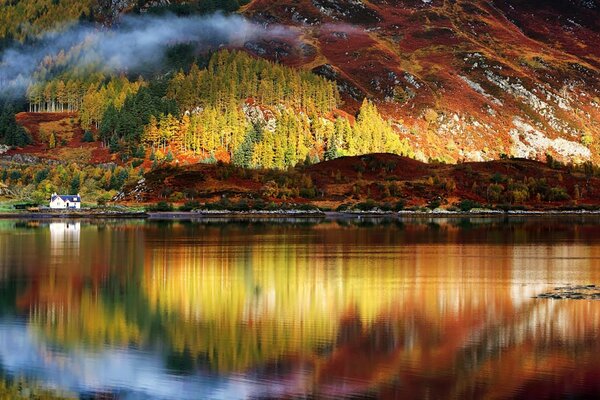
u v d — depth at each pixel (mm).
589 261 96625
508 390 41906
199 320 58688
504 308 63438
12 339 52969
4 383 43875
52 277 80688
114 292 71312
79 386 43281
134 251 108125
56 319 59125
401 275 83250
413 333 54375
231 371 45625
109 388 43094
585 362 46938
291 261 96250
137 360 48000
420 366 46344
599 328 55812
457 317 59719
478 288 74062
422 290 72875
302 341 52125
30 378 44656
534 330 55188
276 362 47438
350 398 40906
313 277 81438
